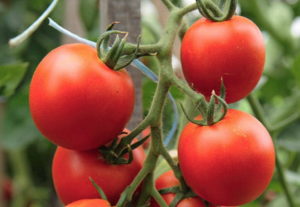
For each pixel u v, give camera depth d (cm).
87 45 52
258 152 50
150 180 53
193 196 55
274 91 109
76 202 52
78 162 54
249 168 50
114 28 64
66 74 50
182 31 57
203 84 53
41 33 108
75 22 72
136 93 66
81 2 73
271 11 118
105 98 50
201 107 51
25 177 122
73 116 50
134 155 55
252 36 52
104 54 51
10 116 106
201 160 50
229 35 52
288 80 108
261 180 51
